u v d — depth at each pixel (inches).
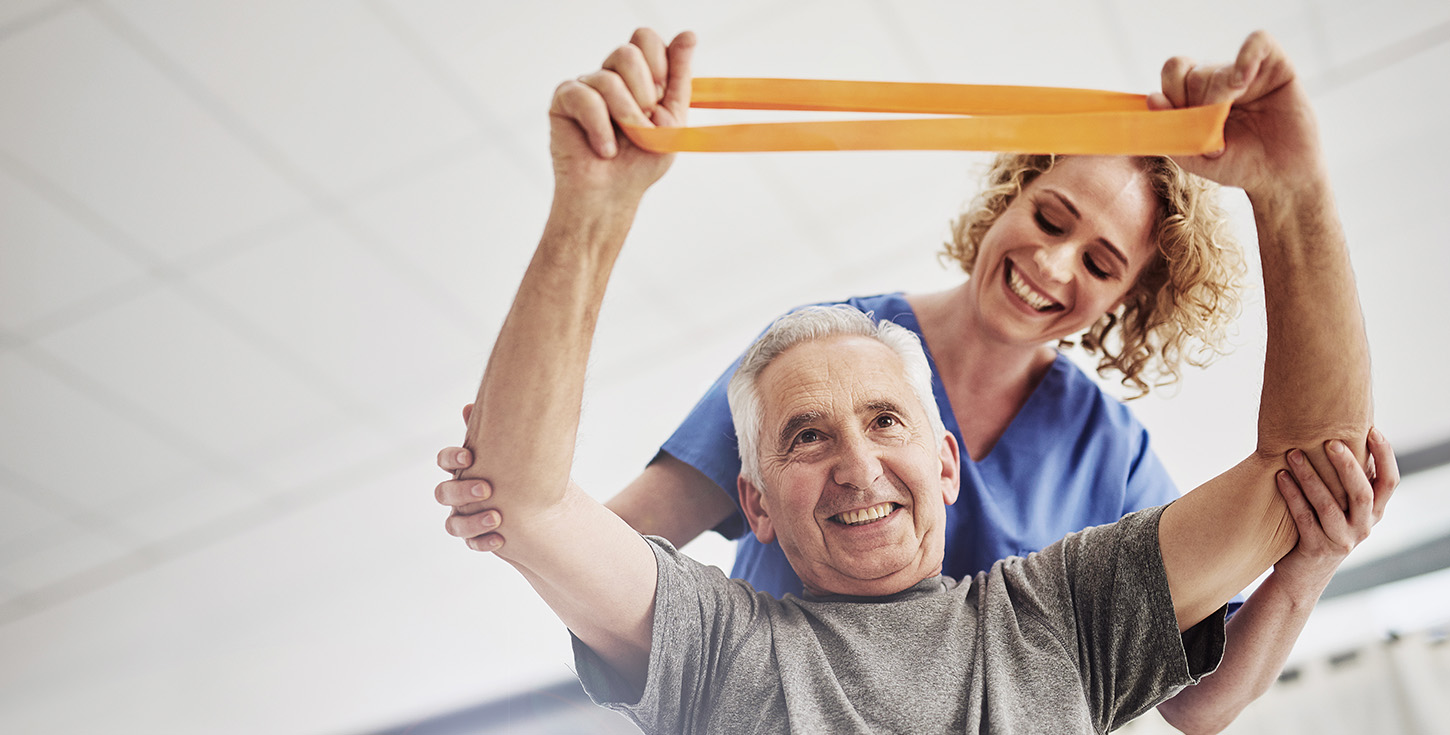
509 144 113.8
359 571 159.0
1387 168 115.1
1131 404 92.4
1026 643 40.8
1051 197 56.2
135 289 124.9
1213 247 56.3
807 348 46.9
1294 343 37.9
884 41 107.4
